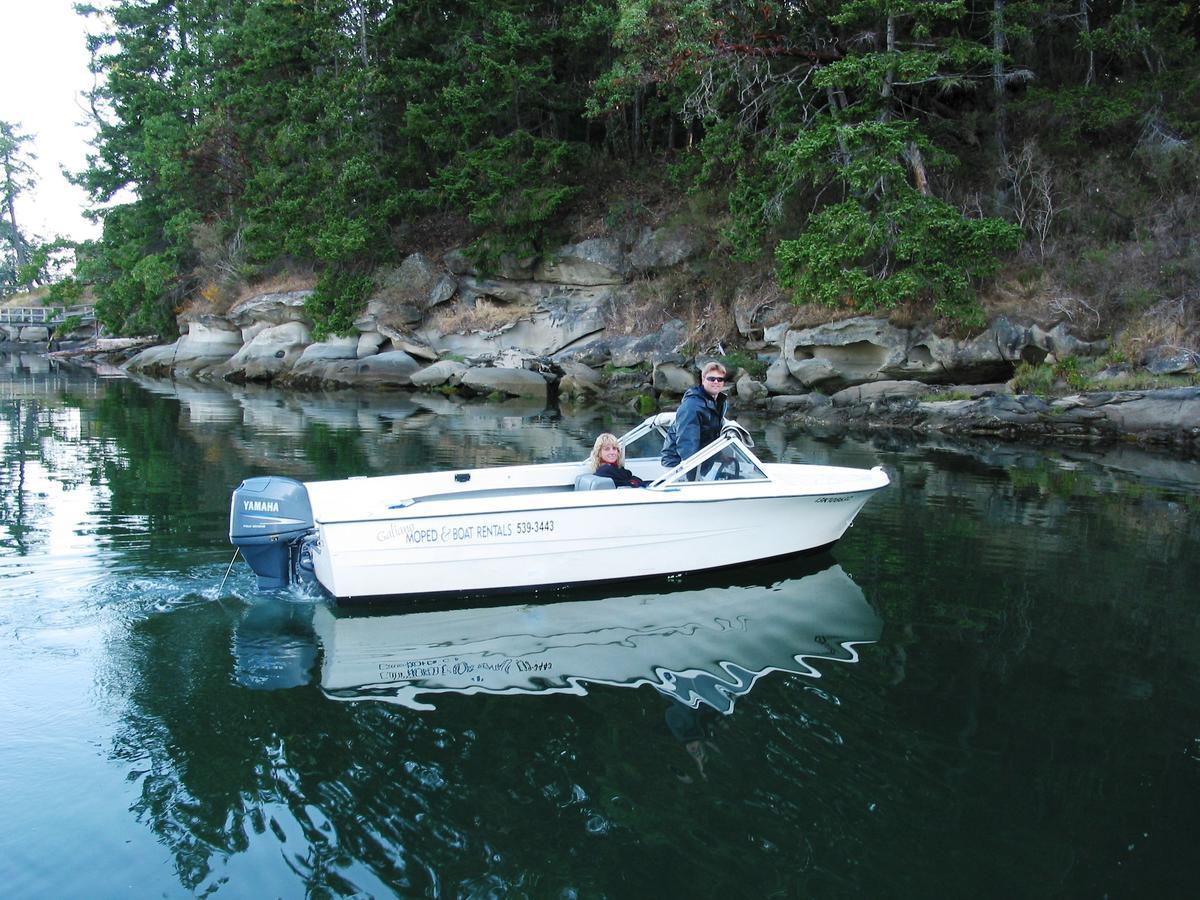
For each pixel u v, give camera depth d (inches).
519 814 130.2
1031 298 668.1
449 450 489.4
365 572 216.5
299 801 132.7
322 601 225.0
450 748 149.0
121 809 129.7
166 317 1365.7
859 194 682.2
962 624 214.2
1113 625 213.2
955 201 725.9
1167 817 132.0
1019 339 639.1
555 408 773.3
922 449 514.3
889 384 671.1
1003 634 206.8
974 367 657.0
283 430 582.9
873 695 173.0
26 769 140.0
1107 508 344.2
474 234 1070.4
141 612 211.9
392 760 144.6
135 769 140.6
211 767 141.7
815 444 534.0
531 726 157.9
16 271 2603.3
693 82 789.2
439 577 224.1
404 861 119.0
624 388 842.8
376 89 1034.1
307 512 221.5
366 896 112.2
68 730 153.0
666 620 216.7
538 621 215.2
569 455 470.0
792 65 750.5
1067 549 281.7
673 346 861.8
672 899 112.3
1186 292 621.3
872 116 676.1
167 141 1238.9
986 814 132.6
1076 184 717.3
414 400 844.0
